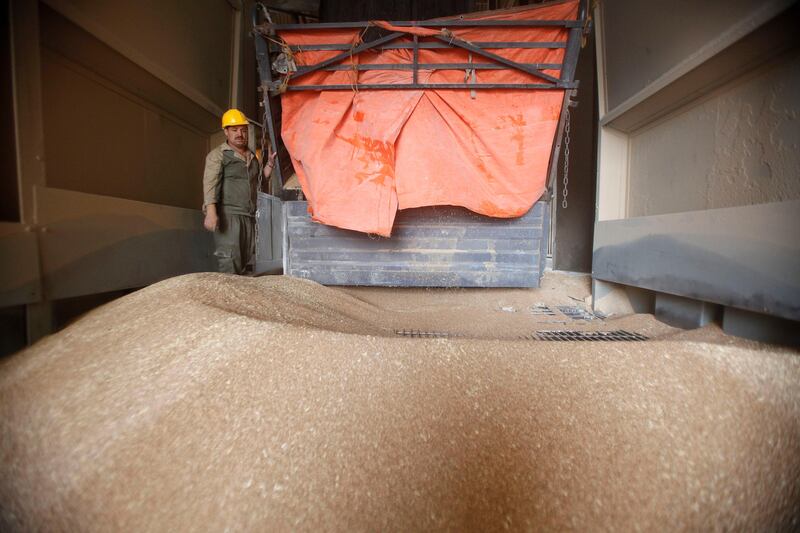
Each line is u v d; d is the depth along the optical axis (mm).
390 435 1255
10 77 1970
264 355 1562
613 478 1093
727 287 2111
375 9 4789
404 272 3752
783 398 1363
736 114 2396
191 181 4324
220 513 1001
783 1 1822
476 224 3678
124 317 1796
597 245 3674
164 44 3434
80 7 2438
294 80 3408
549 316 3248
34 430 1212
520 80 3301
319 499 1047
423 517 1010
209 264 4129
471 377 1535
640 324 2811
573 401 1389
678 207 2977
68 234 2270
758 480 1092
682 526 971
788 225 1739
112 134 3072
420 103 3398
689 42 2537
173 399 1327
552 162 3627
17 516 1022
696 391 1393
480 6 7316
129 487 1060
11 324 1966
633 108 3221
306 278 3844
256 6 3277
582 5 3014
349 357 1604
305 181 3580
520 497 1058
